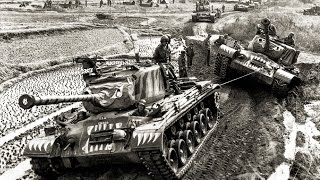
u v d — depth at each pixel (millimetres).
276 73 19953
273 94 20250
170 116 12109
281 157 12883
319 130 15992
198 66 28234
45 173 12242
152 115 11930
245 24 44094
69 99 10492
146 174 12047
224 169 12438
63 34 41562
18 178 12695
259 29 24344
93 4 77625
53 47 35719
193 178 11844
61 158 11695
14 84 25641
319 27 41688
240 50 22359
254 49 22938
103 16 59594
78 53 34406
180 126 13398
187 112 13992
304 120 17078
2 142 15891
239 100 20203
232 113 18125
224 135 15391
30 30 38500
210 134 15312
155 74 14055
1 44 33906
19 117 19062
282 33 36594
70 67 30750
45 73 28766
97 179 11977
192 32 45031
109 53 35281
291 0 82312
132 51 37031
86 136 11633
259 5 76688
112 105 12391
